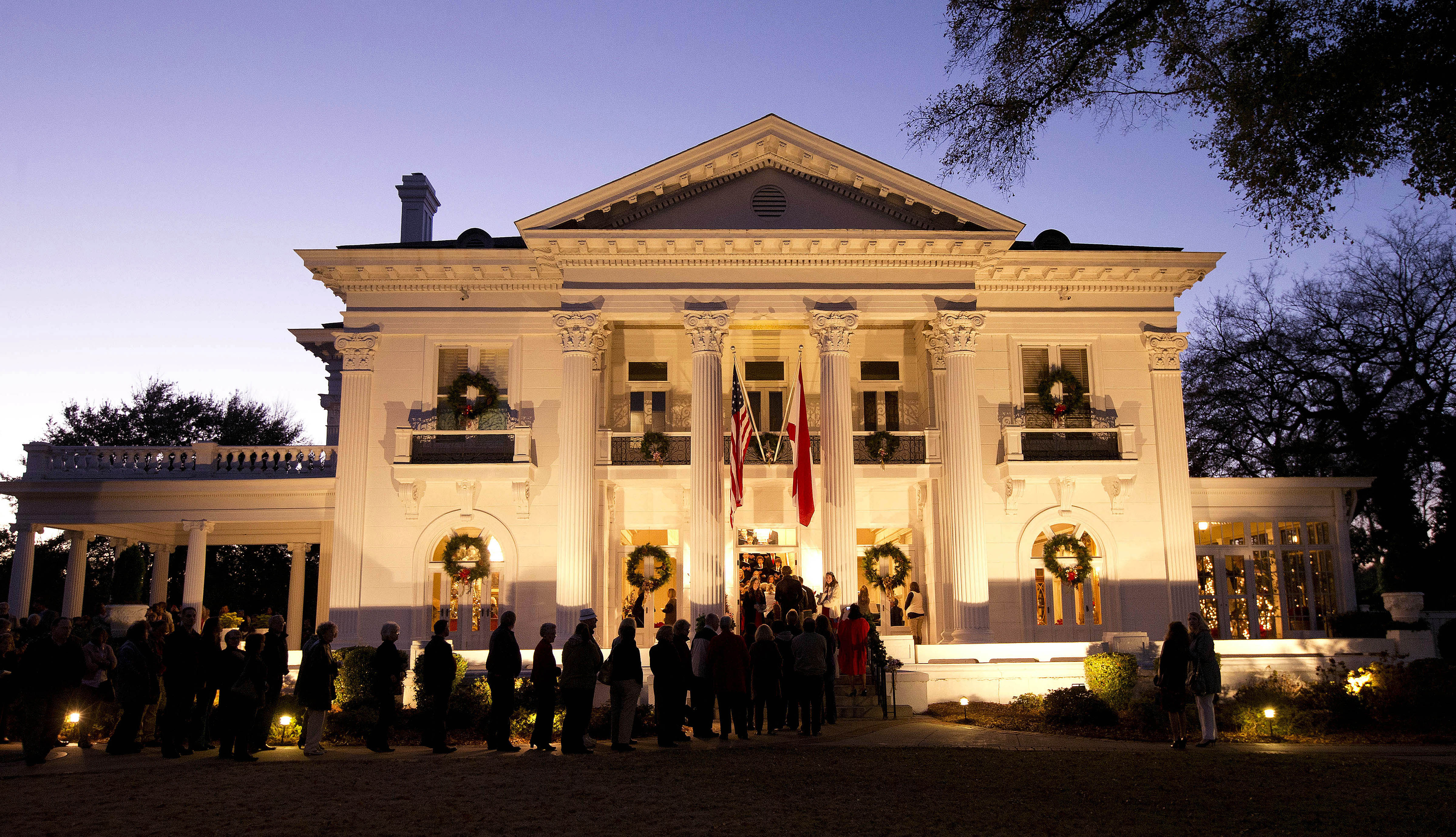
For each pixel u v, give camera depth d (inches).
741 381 928.9
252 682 502.0
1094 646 821.2
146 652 529.0
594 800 383.2
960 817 358.6
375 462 1000.2
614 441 1032.8
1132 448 1003.3
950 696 773.3
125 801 381.7
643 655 868.6
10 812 358.9
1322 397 1374.3
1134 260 1022.4
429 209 1339.8
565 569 935.0
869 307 971.3
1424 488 1302.9
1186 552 997.2
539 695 533.6
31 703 476.7
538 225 946.1
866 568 992.2
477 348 1027.9
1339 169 474.0
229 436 1980.8
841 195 978.1
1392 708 689.6
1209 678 559.5
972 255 975.0
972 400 963.3
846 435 942.4
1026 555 992.2
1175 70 500.7
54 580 1635.1
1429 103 449.1
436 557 991.6
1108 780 437.1
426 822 345.4
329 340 1168.2
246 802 380.8
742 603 946.1
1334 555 1040.8
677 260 971.3
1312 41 466.0
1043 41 503.8
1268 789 417.7
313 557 1795.0
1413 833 344.2
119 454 1035.9
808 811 365.7
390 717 543.2
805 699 592.1
